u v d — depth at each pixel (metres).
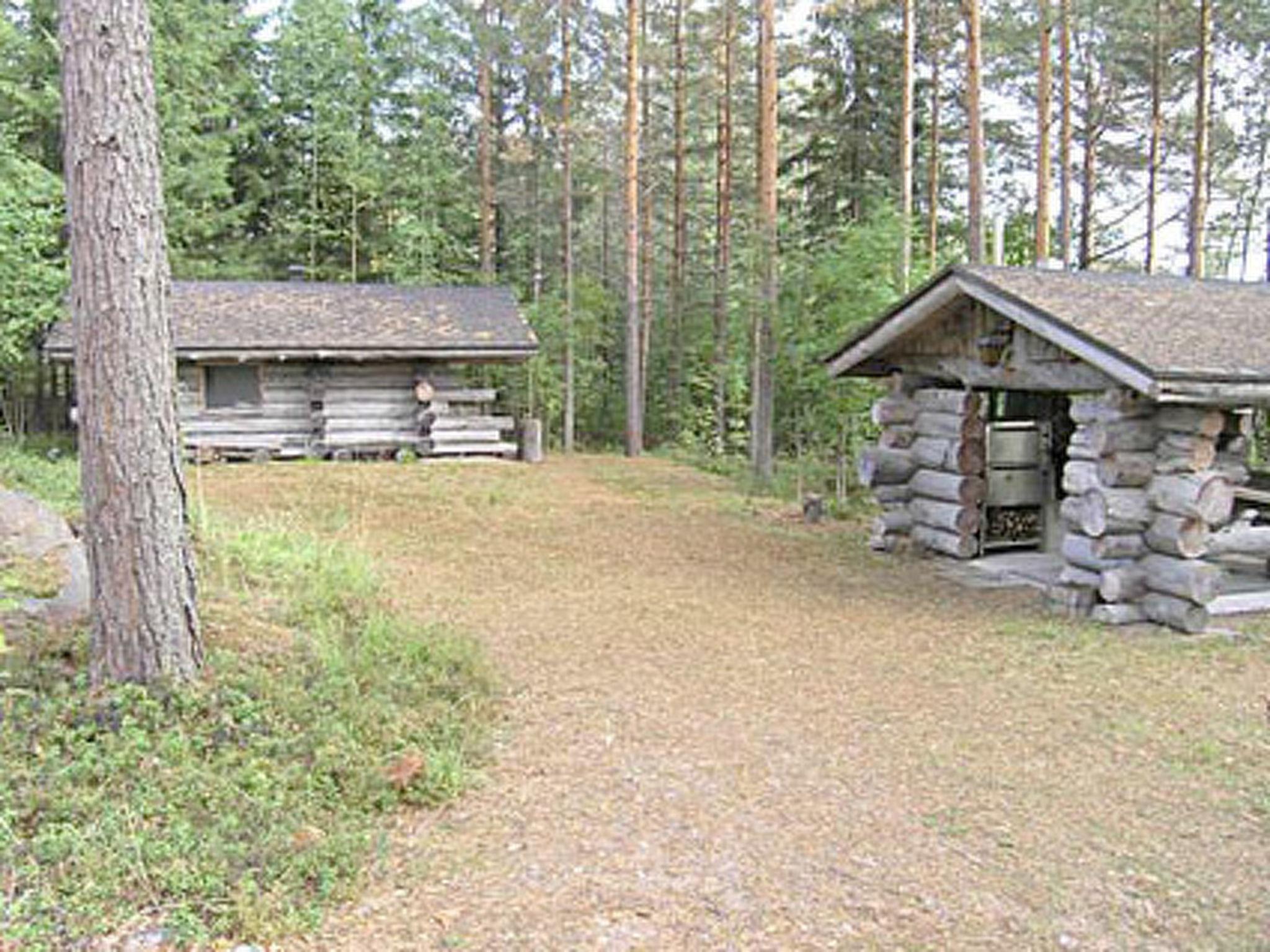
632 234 20.64
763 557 10.35
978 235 14.26
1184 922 3.50
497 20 25.38
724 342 22.33
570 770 4.74
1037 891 3.68
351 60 24.92
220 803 4.00
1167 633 7.45
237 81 23.95
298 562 7.81
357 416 17.64
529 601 8.17
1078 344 7.58
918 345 10.63
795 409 16.27
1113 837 4.12
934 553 10.59
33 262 14.01
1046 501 10.95
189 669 4.98
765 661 6.63
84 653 5.13
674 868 3.80
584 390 24.39
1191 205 21.31
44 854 3.53
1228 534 8.84
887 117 23.97
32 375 20.05
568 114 22.81
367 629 6.23
